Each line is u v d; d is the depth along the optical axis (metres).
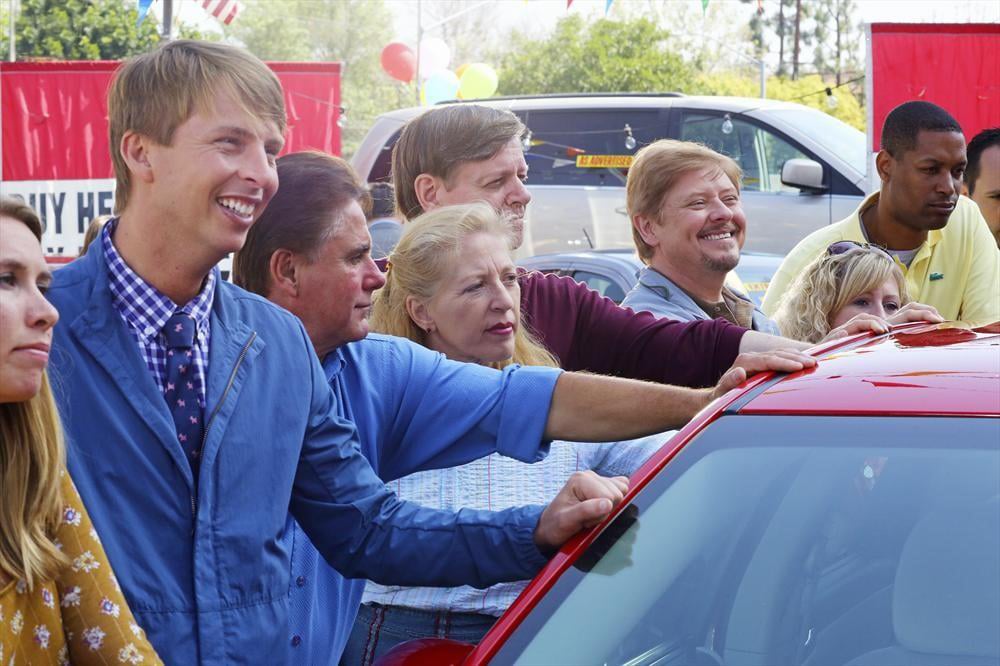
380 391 3.00
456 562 2.64
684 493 2.37
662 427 2.84
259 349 2.55
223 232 2.46
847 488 2.26
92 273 2.46
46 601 2.13
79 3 33.84
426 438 2.98
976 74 9.04
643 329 3.68
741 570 2.27
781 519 2.28
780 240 12.20
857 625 2.17
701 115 12.75
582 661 2.20
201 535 2.40
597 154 13.21
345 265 2.96
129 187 2.47
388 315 3.39
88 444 2.37
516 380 2.94
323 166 3.02
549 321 3.75
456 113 3.88
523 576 2.62
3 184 11.44
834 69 63.81
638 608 2.27
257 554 2.46
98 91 11.41
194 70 2.40
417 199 3.94
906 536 2.19
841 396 2.40
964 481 2.19
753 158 12.45
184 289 2.47
